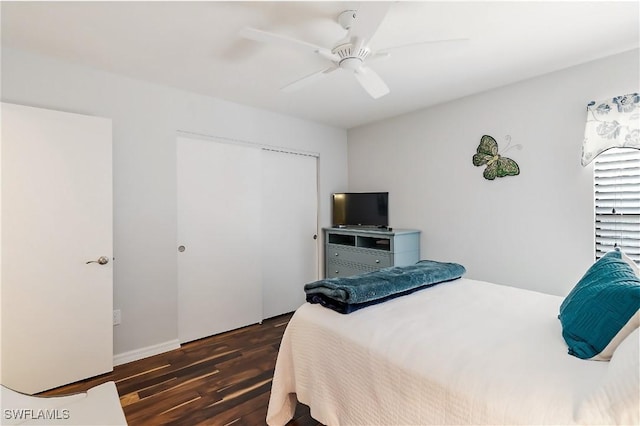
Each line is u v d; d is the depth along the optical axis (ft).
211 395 6.60
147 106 8.57
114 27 6.03
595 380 3.12
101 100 7.84
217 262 10.07
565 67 7.86
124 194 8.18
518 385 3.13
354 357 4.41
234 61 7.43
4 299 6.31
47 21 5.81
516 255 8.86
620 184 7.33
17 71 6.80
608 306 3.62
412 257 10.91
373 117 12.01
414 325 4.65
